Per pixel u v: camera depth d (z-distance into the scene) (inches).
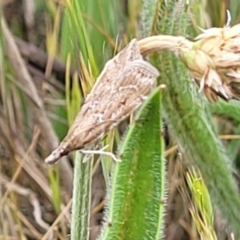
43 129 5.5
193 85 3.1
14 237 5.3
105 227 2.7
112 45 5.0
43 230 5.5
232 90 2.6
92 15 5.2
